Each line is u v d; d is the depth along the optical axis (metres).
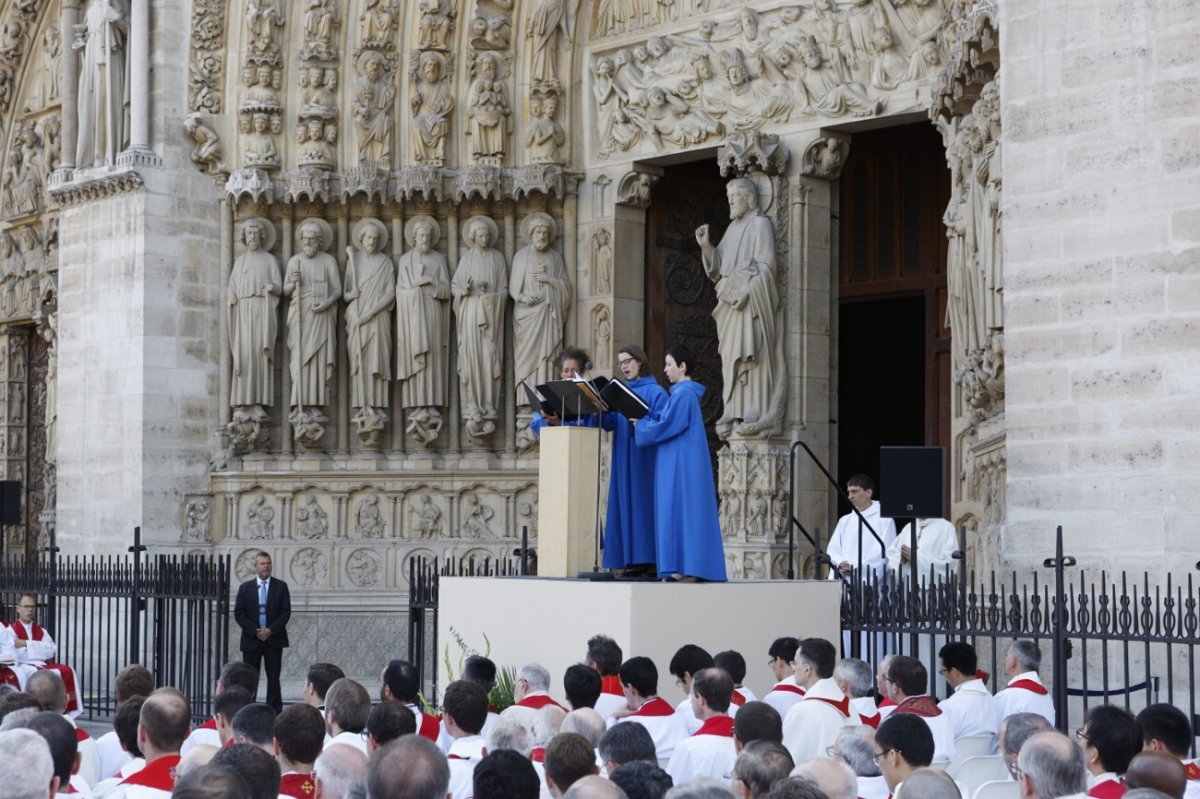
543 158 33.28
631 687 15.41
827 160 30.95
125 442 33.56
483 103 33.25
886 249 35.34
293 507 33.66
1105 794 10.78
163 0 33.94
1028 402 21.80
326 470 33.56
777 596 19.83
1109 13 21.22
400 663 14.91
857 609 20.47
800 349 31.20
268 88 33.78
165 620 29.06
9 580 29.89
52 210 37.97
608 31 33.66
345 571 33.31
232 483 33.69
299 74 33.62
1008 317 22.05
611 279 33.03
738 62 31.36
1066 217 21.52
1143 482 20.66
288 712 11.31
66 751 10.59
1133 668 20.55
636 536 20.56
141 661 29.22
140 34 33.78
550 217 33.66
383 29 33.56
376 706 12.09
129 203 33.78
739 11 31.58
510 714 13.52
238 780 8.34
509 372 33.69
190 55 33.97
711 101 31.92
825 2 30.38
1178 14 20.66
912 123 32.62
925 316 34.81
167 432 33.56
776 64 31.14
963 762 13.80
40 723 10.61
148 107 33.84
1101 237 21.19
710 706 13.80
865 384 39.59
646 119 32.69
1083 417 21.25
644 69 32.91
